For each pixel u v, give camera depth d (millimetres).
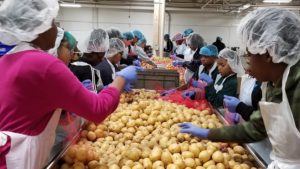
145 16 14141
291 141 1052
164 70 3803
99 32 2664
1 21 963
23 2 955
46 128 1060
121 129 1847
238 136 1371
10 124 977
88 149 1423
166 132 1725
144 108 2145
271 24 1033
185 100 2660
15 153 972
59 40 1775
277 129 1075
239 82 2914
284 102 1004
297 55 1012
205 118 2070
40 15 966
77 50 2859
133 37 6316
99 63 2826
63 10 14070
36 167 1044
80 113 1015
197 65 4672
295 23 1032
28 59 947
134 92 2938
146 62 6059
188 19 14266
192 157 1396
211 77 3363
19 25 965
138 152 1404
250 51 1095
